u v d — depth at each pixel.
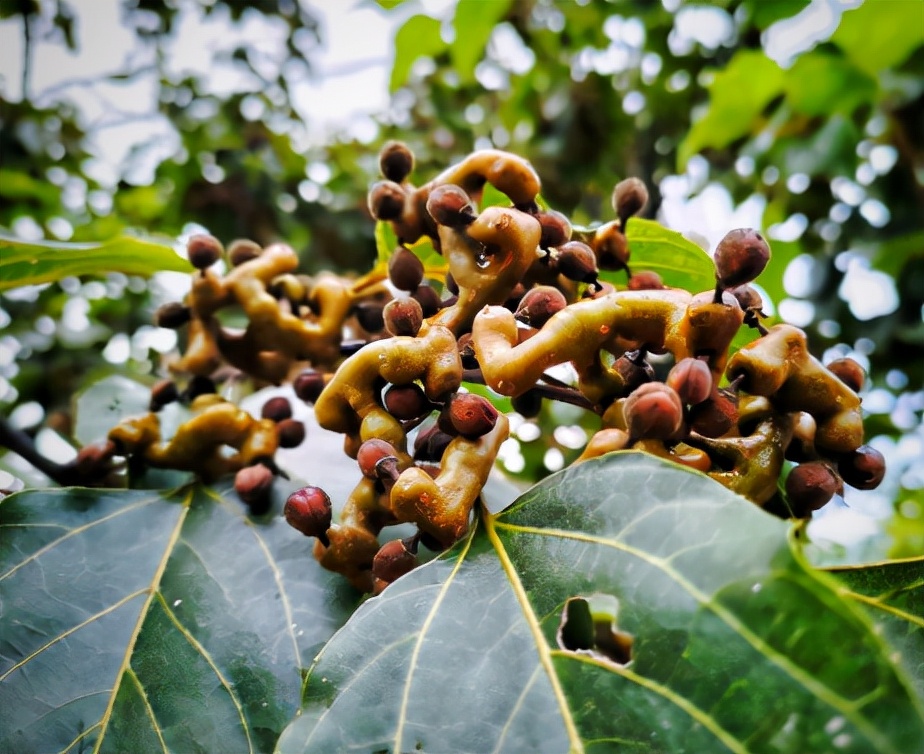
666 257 0.19
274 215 0.44
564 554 0.11
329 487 0.17
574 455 0.30
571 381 0.17
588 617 0.14
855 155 0.36
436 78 0.49
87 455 0.16
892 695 0.08
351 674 0.11
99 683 0.13
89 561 0.15
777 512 0.13
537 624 0.10
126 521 0.15
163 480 0.17
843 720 0.08
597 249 0.15
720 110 0.37
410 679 0.10
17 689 0.13
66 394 0.34
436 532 0.11
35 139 0.42
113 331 0.36
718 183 0.41
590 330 0.11
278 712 0.12
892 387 0.39
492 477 0.17
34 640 0.13
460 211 0.12
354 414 0.12
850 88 0.35
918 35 0.33
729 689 0.09
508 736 0.10
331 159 0.48
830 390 0.11
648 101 0.44
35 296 0.35
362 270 0.44
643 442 0.11
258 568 0.14
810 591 0.09
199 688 0.13
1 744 0.12
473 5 0.40
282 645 0.13
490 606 0.11
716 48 0.42
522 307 0.12
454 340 0.12
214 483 0.16
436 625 0.11
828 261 0.39
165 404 0.17
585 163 0.45
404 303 0.12
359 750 0.10
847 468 0.12
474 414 0.11
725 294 0.11
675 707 0.09
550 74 0.45
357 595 0.14
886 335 0.38
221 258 0.16
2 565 0.14
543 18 0.45
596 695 0.10
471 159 0.13
